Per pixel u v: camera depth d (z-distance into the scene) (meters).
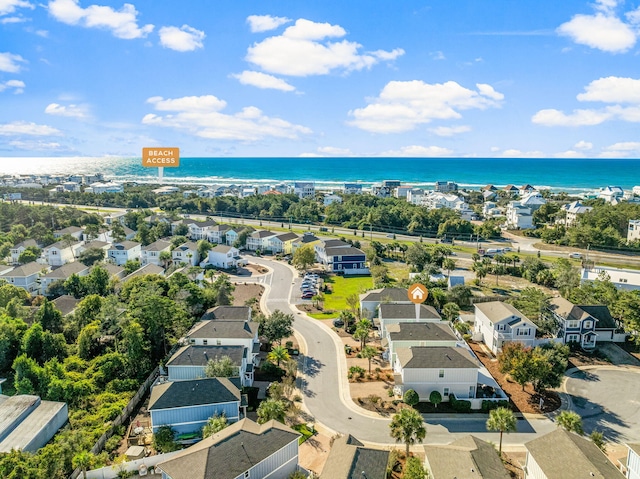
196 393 46.78
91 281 87.56
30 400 48.22
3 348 61.16
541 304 77.19
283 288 101.50
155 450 44.09
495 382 57.69
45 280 93.25
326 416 51.06
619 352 69.81
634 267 118.56
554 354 59.59
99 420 47.97
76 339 67.69
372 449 38.50
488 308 73.31
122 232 133.88
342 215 180.62
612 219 157.12
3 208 141.12
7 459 37.28
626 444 40.44
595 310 73.88
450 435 47.88
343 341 71.94
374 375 60.53
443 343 61.69
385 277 102.38
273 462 38.72
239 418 48.19
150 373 58.75
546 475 36.31
